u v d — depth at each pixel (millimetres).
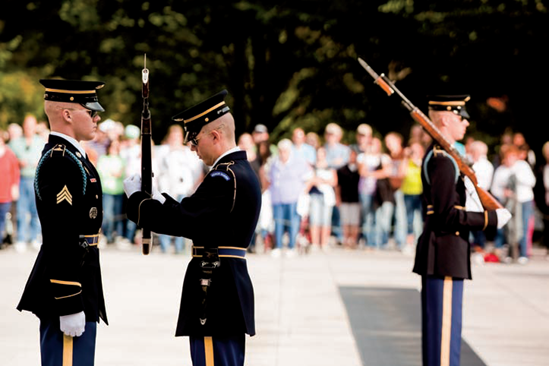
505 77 44406
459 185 12797
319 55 47875
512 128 49281
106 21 46875
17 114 55938
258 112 49031
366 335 17656
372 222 31766
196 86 52375
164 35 49469
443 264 12727
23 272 24609
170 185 28734
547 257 31594
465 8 41062
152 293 21547
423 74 45469
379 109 50094
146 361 15320
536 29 41219
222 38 45000
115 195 32062
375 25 42125
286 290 22531
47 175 9969
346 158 31844
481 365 15508
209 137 10297
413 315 19625
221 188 9969
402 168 31172
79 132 10375
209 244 10094
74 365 10062
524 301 21531
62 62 51000
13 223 32031
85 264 10156
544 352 16469
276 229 29391
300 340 17156
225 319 9992
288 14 41375
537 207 32656
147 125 10039
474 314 19859
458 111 13125
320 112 53875
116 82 53531
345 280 24266
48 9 47531
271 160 30438
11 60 58031
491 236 33250
